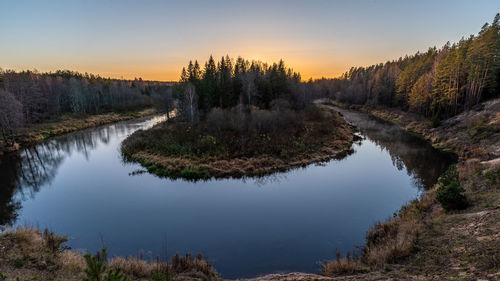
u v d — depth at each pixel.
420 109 54.75
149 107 87.88
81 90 77.69
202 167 24.08
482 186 13.63
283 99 55.44
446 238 9.23
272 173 23.89
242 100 54.53
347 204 17.30
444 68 44.44
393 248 9.23
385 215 15.52
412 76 63.06
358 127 50.56
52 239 10.48
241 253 12.01
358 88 92.19
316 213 16.03
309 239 13.06
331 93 120.31
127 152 30.73
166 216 16.08
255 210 16.66
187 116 45.88
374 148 33.88
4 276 6.99
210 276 9.23
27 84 60.03
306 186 20.81
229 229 14.30
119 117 70.00
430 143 35.47
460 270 6.99
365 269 8.80
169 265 9.50
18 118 39.19
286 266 10.90
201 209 16.97
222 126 37.03
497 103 34.88
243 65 72.00
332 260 11.18
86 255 4.75
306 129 38.59
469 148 27.14
